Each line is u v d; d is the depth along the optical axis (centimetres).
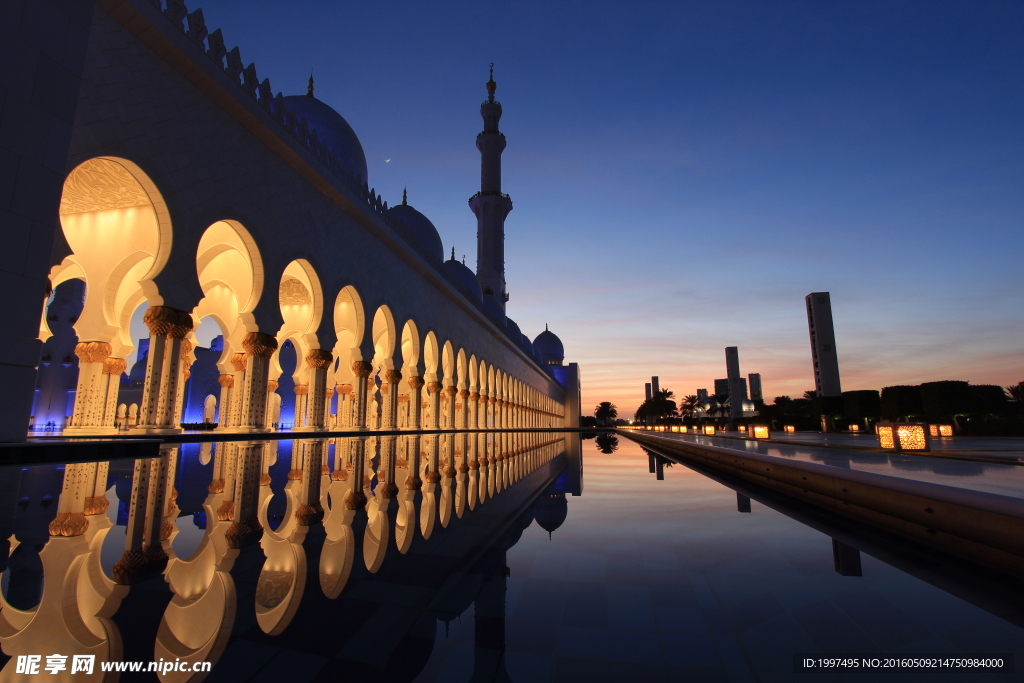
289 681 139
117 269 1579
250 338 1479
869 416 3525
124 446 920
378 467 773
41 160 843
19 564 254
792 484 523
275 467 737
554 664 152
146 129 1124
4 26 796
